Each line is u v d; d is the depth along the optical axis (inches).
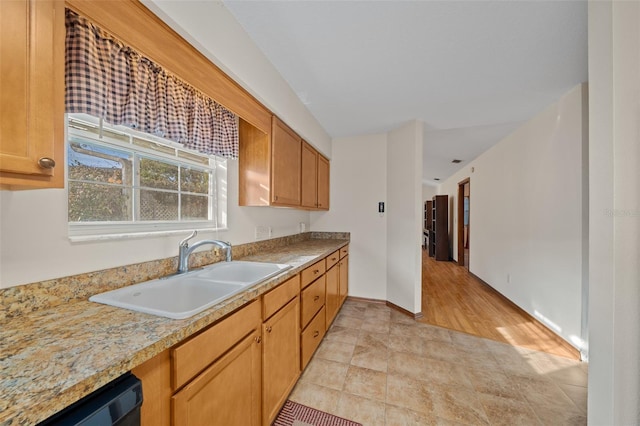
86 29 33.9
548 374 70.2
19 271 31.4
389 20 53.4
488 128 119.5
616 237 33.7
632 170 32.4
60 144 26.6
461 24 54.4
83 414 20.3
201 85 47.8
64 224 36.1
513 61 67.5
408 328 100.0
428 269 207.2
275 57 66.8
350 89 83.4
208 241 58.1
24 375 20.1
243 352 42.2
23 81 23.3
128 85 40.5
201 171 68.7
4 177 22.7
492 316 111.5
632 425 32.7
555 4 48.9
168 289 47.6
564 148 85.8
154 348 25.5
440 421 54.4
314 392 63.3
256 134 75.3
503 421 54.4
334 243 118.7
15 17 22.9
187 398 30.4
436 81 78.2
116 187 47.7
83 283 37.9
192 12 43.2
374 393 62.9
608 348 34.9
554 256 90.6
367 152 133.3
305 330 70.5
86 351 23.7
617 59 33.4
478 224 170.4
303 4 49.6
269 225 96.5
